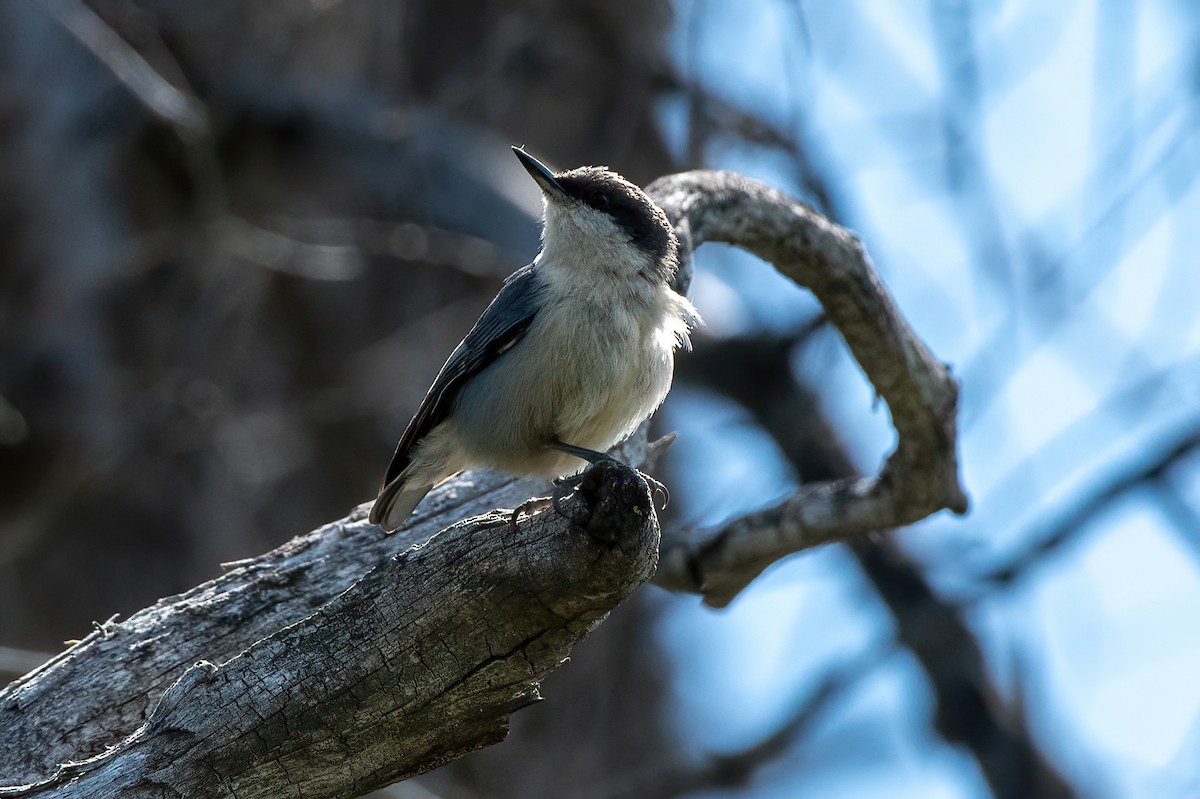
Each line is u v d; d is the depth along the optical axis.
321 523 14.91
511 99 15.79
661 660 15.91
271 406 14.73
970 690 13.81
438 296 15.60
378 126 14.47
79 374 13.86
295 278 15.34
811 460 14.52
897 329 9.45
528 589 5.73
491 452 7.88
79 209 14.24
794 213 9.44
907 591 13.75
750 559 9.90
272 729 6.03
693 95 14.59
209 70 14.93
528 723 14.52
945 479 9.76
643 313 7.76
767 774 13.84
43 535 13.81
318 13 15.07
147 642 7.52
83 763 6.06
